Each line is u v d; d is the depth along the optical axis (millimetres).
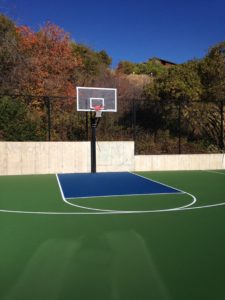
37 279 3338
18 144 12711
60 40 21141
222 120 16000
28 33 20828
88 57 27031
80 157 13461
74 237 4742
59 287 3164
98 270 3555
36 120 14711
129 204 7242
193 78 16844
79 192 8844
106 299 2932
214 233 4977
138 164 14203
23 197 8133
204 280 3309
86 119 14891
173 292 3057
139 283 3240
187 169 14750
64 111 16078
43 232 5008
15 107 13570
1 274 3465
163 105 16625
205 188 9523
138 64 36000
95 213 6352
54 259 3877
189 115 16625
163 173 13406
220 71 17500
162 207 6914
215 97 17000
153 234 4910
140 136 16109
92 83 22094
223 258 3922
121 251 4152
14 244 4426
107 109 13234
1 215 6188
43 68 19625
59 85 19062
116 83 22922
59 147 13180
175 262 3791
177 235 4859
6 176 12305
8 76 17812
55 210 6633
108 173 13320
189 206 7016
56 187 9711
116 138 15625
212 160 15055
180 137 15773
